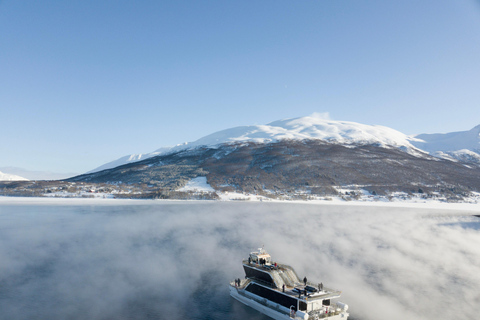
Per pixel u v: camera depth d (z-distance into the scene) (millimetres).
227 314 65438
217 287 81062
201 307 69250
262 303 64312
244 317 63656
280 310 59875
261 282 66125
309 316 54000
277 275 64750
